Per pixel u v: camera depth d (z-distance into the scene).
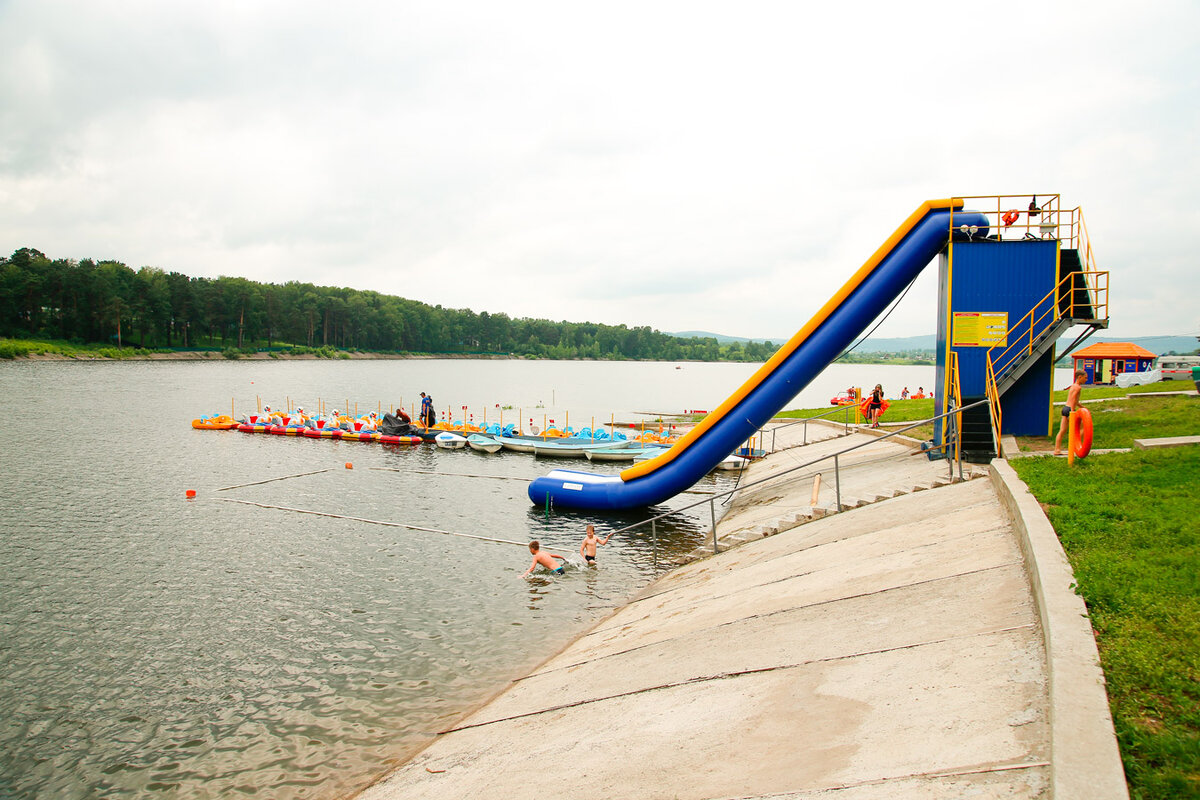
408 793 8.95
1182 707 5.94
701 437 23.73
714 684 9.35
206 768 10.31
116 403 64.50
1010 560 10.83
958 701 7.06
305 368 143.38
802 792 6.21
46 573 18.88
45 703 12.23
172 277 153.12
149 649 14.30
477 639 14.69
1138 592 8.05
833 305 22.50
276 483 31.73
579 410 73.88
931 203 21.92
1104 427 20.98
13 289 128.38
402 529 23.75
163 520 24.69
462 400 83.50
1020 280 21.27
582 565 19.58
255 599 17.08
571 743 8.86
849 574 12.40
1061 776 5.04
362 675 13.11
